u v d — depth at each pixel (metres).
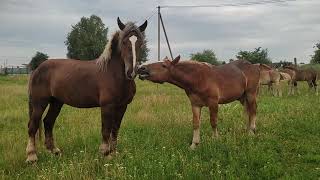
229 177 6.98
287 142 9.39
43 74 8.76
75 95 8.41
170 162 7.66
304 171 7.40
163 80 9.37
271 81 22.19
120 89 8.05
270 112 13.67
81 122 12.59
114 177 7.05
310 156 8.16
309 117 11.84
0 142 9.80
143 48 8.23
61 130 11.45
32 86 8.82
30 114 8.95
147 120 12.28
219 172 7.08
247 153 8.34
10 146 9.55
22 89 24.48
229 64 10.50
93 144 9.73
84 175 7.17
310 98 18.92
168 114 13.12
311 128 10.62
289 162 8.01
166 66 9.31
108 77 8.05
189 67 9.30
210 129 10.87
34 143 8.67
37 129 8.83
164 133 10.34
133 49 7.74
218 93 9.58
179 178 6.98
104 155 8.16
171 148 8.76
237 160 7.95
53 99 9.02
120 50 7.88
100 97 8.16
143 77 9.38
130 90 8.23
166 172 7.28
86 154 8.44
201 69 9.38
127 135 10.36
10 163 8.38
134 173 7.10
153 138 9.87
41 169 7.91
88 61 8.66
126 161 7.89
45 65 8.83
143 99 17.59
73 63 8.65
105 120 8.13
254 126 10.62
